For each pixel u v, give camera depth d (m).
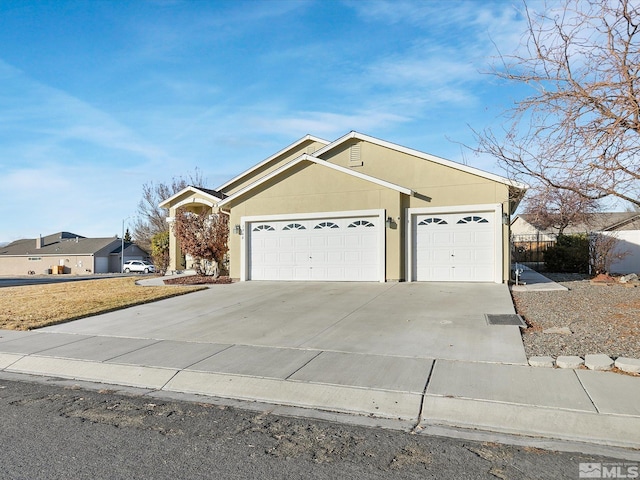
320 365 7.01
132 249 63.50
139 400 6.06
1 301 14.62
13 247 66.06
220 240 19.23
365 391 5.95
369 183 16.11
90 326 10.49
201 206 25.77
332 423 5.17
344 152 17.58
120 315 11.65
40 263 61.88
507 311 10.15
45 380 7.12
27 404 5.90
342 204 16.45
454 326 9.02
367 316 10.30
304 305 11.93
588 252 20.58
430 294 12.82
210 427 5.06
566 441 4.59
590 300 11.34
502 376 6.17
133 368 7.34
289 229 17.30
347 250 16.44
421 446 4.52
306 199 16.97
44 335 9.74
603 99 6.48
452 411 5.31
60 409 5.70
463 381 6.07
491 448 4.45
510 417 5.08
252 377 6.64
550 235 30.17
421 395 5.71
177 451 4.42
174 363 7.44
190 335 9.31
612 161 6.62
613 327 8.30
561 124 6.82
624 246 22.75
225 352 7.94
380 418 5.30
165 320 10.86
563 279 17.73
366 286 14.86
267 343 8.44
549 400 5.36
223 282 17.67
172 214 25.44
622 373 6.10
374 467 4.07
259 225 17.75
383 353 7.47
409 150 16.06
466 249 15.38
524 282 15.40
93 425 5.13
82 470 4.04
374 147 17.06
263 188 17.64
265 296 13.60
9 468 4.07
